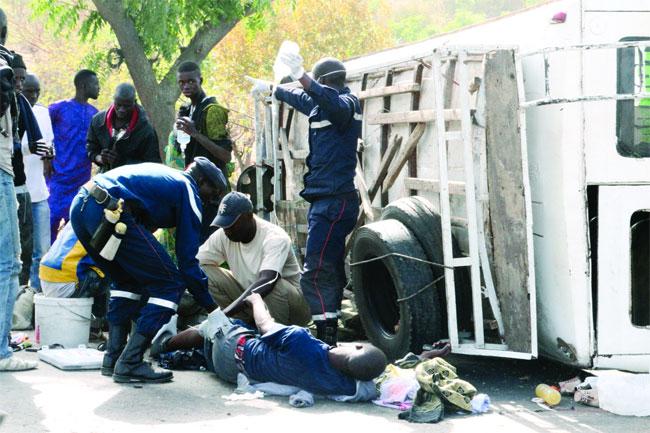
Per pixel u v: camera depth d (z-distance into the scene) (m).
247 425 5.72
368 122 8.92
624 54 6.50
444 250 6.84
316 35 27.20
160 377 6.83
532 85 6.80
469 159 6.83
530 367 7.62
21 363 7.13
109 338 7.03
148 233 6.70
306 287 7.72
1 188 6.89
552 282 6.70
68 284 8.15
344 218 7.66
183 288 6.88
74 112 10.62
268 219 10.79
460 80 6.83
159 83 16.22
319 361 6.31
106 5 15.04
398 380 6.36
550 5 7.05
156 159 9.23
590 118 6.46
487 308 7.22
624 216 6.52
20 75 8.55
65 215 10.65
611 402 6.19
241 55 25.64
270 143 10.76
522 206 6.63
